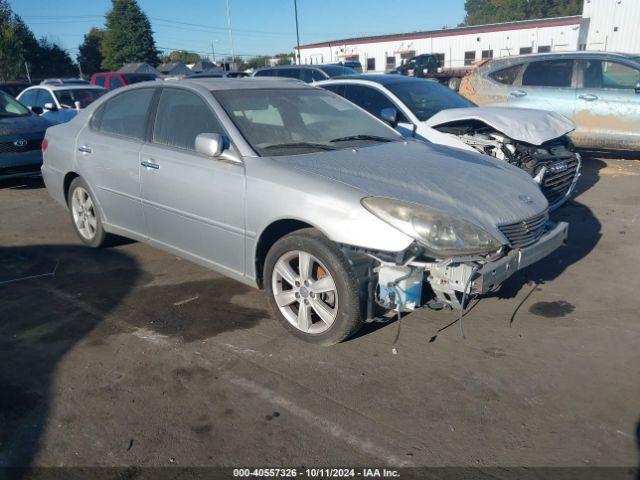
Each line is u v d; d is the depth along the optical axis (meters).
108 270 5.01
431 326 3.87
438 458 2.61
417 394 3.10
